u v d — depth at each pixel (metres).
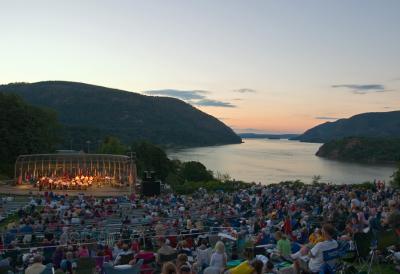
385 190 48.06
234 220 32.94
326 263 14.05
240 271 14.71
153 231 28.66
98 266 18.83
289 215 30.38
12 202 50.56
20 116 100.50
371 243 16.52
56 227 30.84
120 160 75.06
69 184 67.06
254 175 184.12
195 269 17.05
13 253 22.02
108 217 38.00
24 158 72.69
